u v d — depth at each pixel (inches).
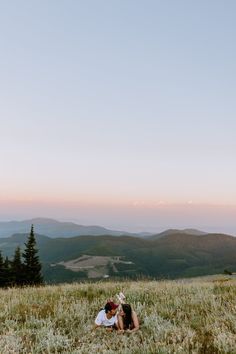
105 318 395.5
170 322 380.8
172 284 618.5
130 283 657.0
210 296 472.7
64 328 377.7
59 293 560.7
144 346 297.0
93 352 299.4
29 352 310.2
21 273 2329.0
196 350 278.5
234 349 277.6
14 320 419.2
